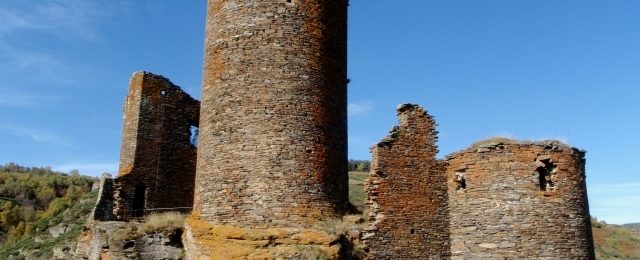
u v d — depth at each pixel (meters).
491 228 18.52
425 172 19.44
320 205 17.30
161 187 25.95
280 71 17.83
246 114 17.52
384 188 18.70
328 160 17.94
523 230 18.25
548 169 19.19
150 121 26.20
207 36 19.36
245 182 17.03
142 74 26.48
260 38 18.03
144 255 19.02
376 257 17.83
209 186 17.66
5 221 74.75
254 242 16.17
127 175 24.92
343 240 16.75
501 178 18.78
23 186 95.56
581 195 19.45
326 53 18.72
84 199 54.84
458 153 19.66
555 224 18.48
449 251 19.08
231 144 17.45
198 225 17.33
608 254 46.69
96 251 21.41
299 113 17.66
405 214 18.73
